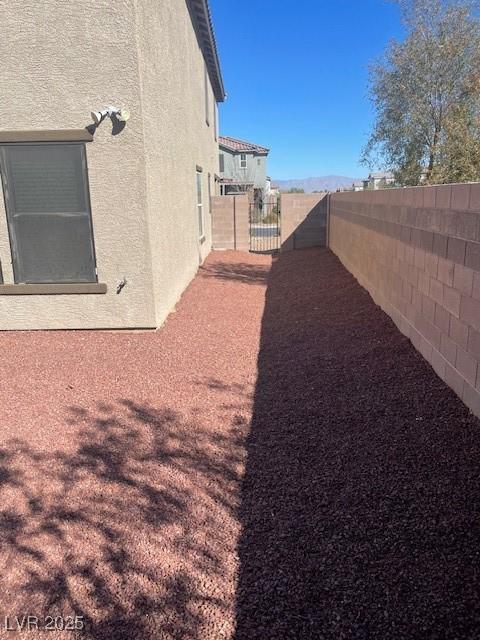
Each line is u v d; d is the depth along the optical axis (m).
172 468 3.57
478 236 3.70
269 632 2.23
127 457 3.72
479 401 3.72
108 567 2.65
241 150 43.69
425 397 4.27
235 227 17.50
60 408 4.57
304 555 2.67
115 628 2.29
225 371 5.52
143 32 6.27
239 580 2.54
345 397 4.54
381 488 3.17
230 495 3.25
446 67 14.45
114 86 6.12
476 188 3.73
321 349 5.95
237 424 4.24
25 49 6.04
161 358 5.93
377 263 7.51
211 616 2.34
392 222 6.47
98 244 6.60
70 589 2.52
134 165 6.34
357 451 3.63
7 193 6.47
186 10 10.61
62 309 6.83
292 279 11.25
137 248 6.61
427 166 15.30
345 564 2.58
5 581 2.57
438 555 2.57
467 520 2.79
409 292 5.65
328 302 8.34
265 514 3.04
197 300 9.12
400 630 2.18
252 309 8.62
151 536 2.88
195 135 12.23
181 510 3.11
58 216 6.54
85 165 6.37
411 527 2.79
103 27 5.96
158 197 7.10
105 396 4.85
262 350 6.23
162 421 4.31
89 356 5.98
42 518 3.04
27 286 6.73
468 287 3.90
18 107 6.19
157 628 2.29
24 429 4.17
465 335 3.97
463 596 2.31
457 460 3.34
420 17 14.60
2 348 6.24
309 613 2.31
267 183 49.47
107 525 2.97
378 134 16.25
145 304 6.79
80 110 6.19
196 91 12.62
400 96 15.32
